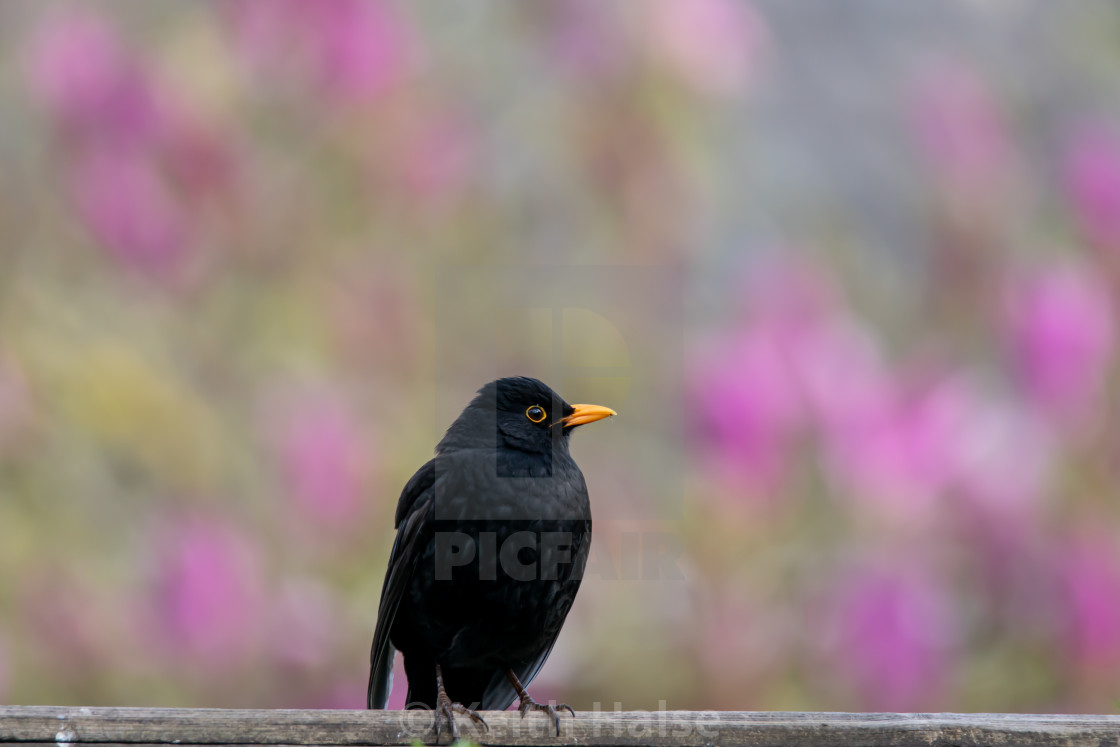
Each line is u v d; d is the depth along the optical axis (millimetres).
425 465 8023
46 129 12906
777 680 10695
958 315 13430
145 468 11805
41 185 12805
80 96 12797
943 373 12570
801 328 11969
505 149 13969
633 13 14125
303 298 12703
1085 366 12203
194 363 12484
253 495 11812
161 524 11539
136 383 11875
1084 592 11438
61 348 12039
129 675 11039
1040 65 16422
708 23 14227
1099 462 12156
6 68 13195
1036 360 12219
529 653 8047
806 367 11672
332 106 13336
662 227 13836
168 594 11164
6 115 13109
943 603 11336
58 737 6055
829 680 10875
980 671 11336
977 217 13820
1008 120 14828
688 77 14047
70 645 11078
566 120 14016
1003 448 11930
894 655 10953
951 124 14414
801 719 6340
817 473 11477
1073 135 14266
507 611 7754
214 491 11719
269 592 11211
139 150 12844
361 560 11469
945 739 6281
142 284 12586
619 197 13859
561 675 10266
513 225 13695
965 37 16906
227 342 12594
